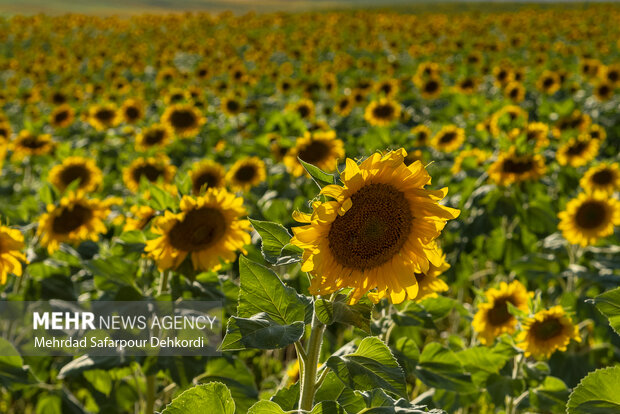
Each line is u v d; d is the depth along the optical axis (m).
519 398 3.96
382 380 1.99
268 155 9.09
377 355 2.06
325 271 1.99
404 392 1.98
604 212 5.27
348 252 1.99
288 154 7.33
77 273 5.01
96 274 3.79
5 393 5.01
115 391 4.19
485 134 9.59
